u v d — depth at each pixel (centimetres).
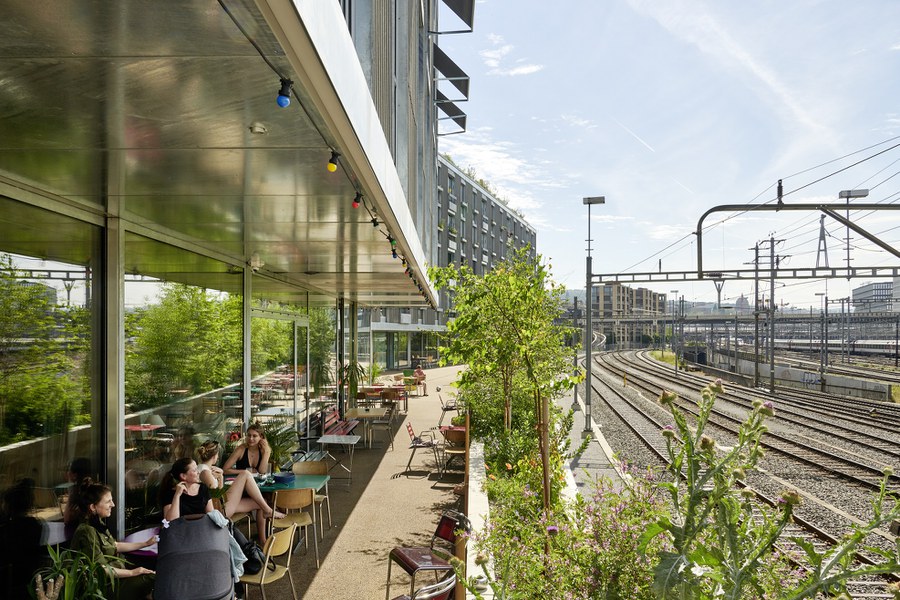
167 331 726
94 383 577
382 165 497
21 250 481
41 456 500
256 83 268
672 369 6106
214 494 597
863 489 1197
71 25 213
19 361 479
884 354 8131
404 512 880
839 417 2292
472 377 886
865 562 798
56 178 451
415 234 991
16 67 251
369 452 1345
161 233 702
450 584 468
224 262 911
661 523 241
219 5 198
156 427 692
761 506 246
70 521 528
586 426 1741
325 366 1627
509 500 711
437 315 5728
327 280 1334
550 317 880
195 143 361
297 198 527
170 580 421
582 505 464
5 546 455
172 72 257
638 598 358
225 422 912
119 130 335
